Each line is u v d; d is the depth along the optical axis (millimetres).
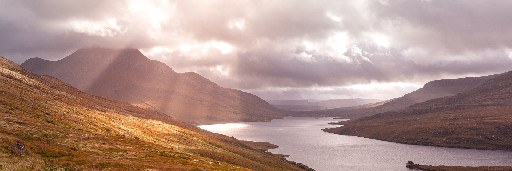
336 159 197375
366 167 170500
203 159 80250
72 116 110125
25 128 62844
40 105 110188
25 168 34156
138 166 50000
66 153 49219
